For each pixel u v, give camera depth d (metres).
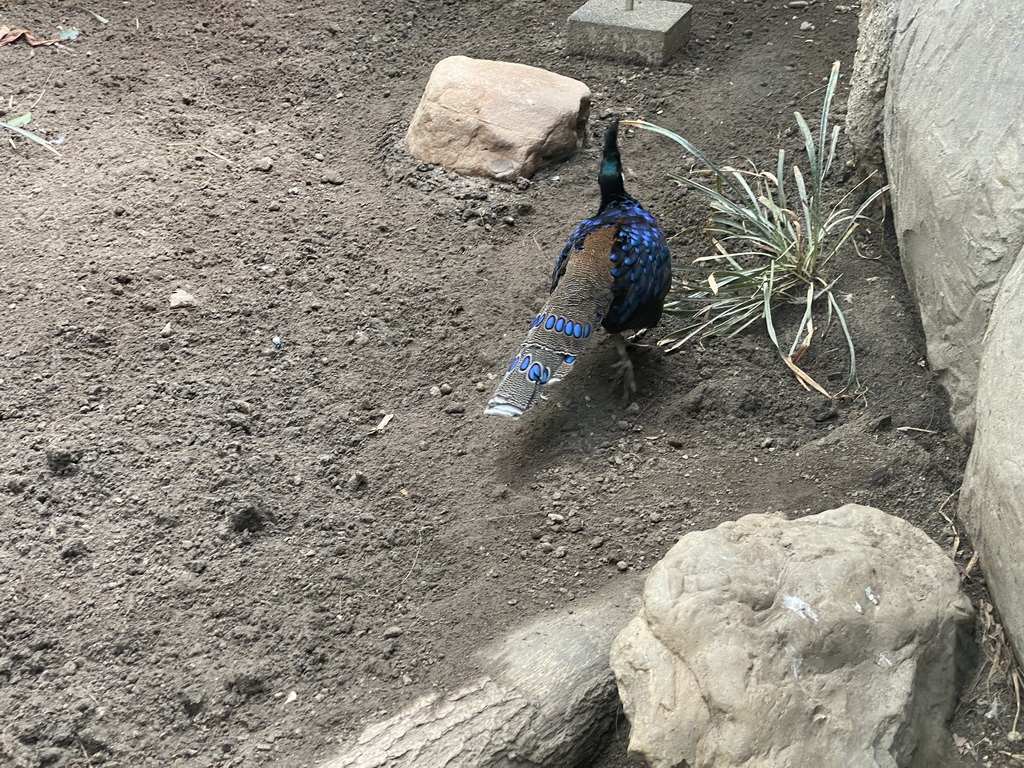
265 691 1.72
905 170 2.11
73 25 2.94
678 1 3.00
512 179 2.49
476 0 3.10
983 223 1.90
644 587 1.70
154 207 2.39
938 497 1.90
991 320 1.83
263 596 1.81
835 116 2.55
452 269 2.32
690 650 1.60
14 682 1.70
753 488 1.94
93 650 1.73
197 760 1.65
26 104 2.63
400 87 2.79
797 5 2.94
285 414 2.05
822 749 1.55
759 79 2.72
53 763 1.64
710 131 2.59
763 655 1.59
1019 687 1.68
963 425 1.95
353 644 1.77
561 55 2.87
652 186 2.48
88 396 2.03
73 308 2.17
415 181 2.51
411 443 2.03
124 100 2.68
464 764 1.62
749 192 2.28
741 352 2.16
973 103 1.98
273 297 2.24
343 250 2.35
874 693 1.59
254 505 1.89
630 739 1.60
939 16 2.13
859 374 2.10
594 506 1.94
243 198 2.44
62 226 2.33
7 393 2.02
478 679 1.70
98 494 1.90
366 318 2.22
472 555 1.87
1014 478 1.67
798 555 1.68
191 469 1.95
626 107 2.70
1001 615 1.71
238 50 2.90
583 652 1.71
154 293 2.21
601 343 2.19
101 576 1.81
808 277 2.21
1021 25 1.97
